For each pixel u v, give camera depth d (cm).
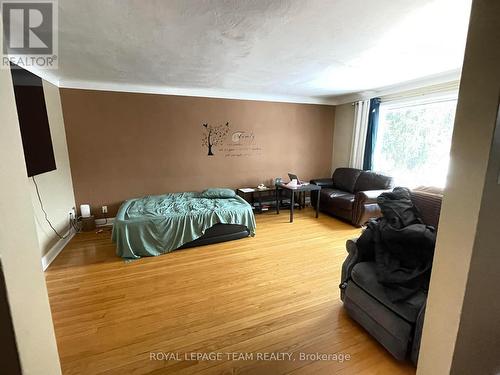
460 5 162
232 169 477
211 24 188
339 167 541
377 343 168
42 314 81
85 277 249
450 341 107
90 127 372
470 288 101
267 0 157
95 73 320
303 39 217
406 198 196
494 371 124
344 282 199
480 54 88
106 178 392
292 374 145
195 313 196
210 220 323
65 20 179
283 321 188
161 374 144
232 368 148
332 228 393
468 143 94
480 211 93
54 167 290
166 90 407
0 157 64
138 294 221
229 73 327
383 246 173
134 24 187
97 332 176
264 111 482
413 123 401
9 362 71
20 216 71
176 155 430
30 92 242
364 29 198
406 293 149
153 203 361
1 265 65
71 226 358
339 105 534
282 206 508
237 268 268
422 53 254
